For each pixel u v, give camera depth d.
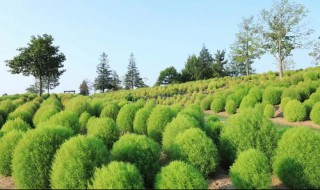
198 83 50.53
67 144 6.77
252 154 6.77
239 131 8.61
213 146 8.23
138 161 7.66
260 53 45.41
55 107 17.41
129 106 14.40
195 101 31.98
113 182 5.77
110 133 10.02
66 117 10.81
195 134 8.20
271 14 41.38
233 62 85.00
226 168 8.94
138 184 5.96
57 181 6.60
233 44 54.31
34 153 7.30
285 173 7.38
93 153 6.79
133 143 7.88
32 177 7.29
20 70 45.72
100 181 5.83
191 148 8.02
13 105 22.06
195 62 87.75
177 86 52.00
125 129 14.09
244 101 23.64
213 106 27.44
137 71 96.44
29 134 7.54
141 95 50.94
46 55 45.12
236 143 8.58
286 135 7.76
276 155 7.95
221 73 83.75
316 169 7.11
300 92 23.64
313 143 7.27
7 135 9.16
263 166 6.66
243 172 6.64
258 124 8.62
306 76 31.86
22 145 7.43
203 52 87.31
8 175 9.18
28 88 81.62
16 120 11.66
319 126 17.64
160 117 11.46
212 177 8.38
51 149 7.41
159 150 8.08
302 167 7.18
